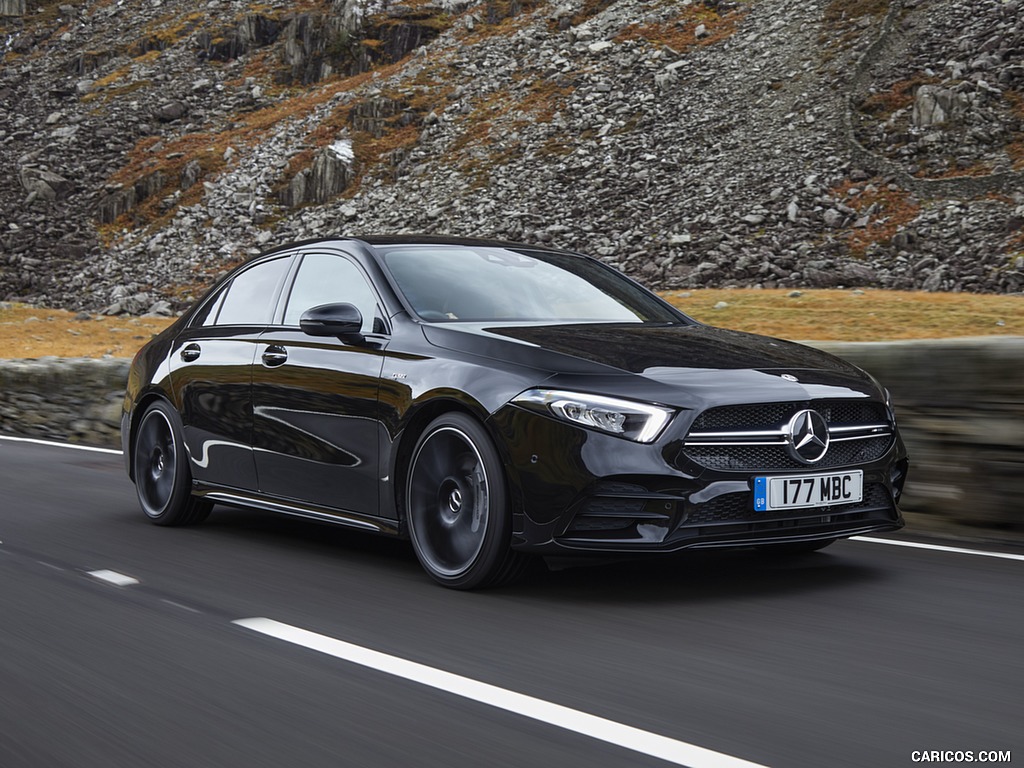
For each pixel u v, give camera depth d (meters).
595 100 76.94
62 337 49.62
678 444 4.12
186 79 99.81
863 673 3.41
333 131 83.38
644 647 3.71
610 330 4.88
